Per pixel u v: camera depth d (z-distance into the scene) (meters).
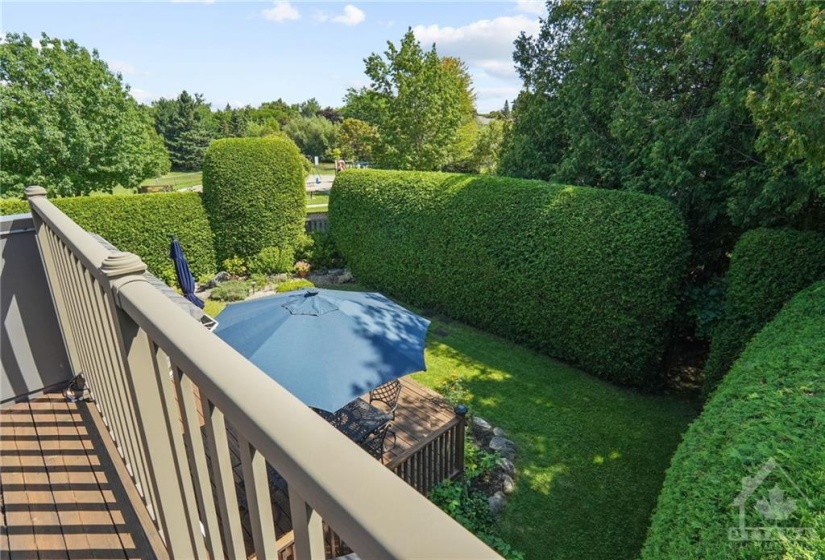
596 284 5.79
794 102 3.24
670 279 5.25
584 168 7.36
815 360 2.64
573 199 6.07
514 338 7.01
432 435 3.85
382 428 4.11
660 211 5.31
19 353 2.57
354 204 9.75
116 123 13.16
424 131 12.04
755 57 4.71
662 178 5.75
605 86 6.86
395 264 8.89
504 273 6.86
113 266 1.12
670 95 6.05
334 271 10.58
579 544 3.58
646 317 5.44
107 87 13.11
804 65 3.30
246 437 0.66
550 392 5.69
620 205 5.63
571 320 6.14
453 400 5.18
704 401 5.02
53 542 1.68
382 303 4.41
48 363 2.67
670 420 5.12
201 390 0.78
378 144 12.77
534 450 4.65
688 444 2.62
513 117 9.95
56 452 2.16
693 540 1.88
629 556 3.47
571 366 6.32
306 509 0.58
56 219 1.93
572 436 4.86
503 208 6.83
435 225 7.89
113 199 8.84
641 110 6.04
